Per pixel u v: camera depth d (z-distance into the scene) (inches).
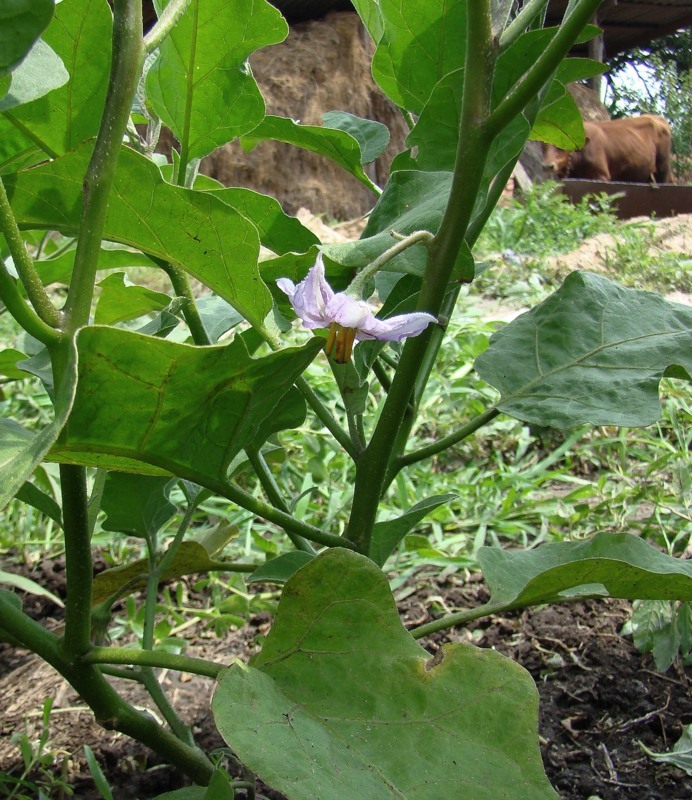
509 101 9.6
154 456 9.3
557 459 28.2
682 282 57.9
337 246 11.2
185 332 24.1
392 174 11.9
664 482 25.0
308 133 15.2
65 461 9.1
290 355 8.7
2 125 11.6
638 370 12.2
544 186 83.8
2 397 26.5
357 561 9.5
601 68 14.3
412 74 13.4
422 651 9.6
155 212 9.9
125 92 8.8
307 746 8.6
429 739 9.1
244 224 9.7
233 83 12.2
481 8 9.6
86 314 8.6
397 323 10.1
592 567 10.7
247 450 12.6
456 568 21.6
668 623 15.9
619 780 14.1
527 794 8.7
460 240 10.2
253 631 19.8
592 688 16.4
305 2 99.7
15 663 19.3
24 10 7.4
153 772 14.6
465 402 32.3
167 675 18.0
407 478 26.5
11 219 8.4
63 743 15.6
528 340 13.0
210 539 18.8
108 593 16.4
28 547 24.7
